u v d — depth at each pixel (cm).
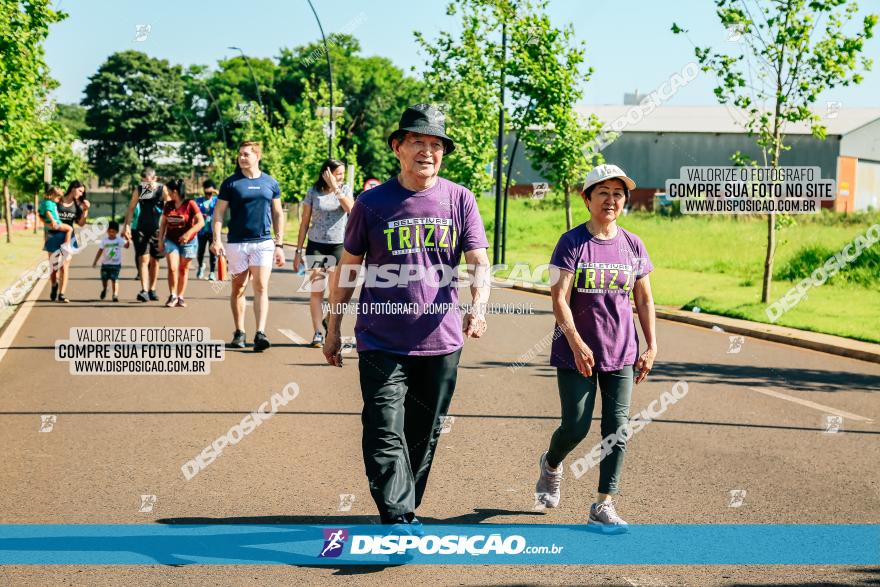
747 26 1575
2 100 1630
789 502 514
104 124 9294
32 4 1584
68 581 390
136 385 860
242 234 1050
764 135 1628
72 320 1329
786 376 991
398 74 8531
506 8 2305
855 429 715
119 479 549
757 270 2333
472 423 717
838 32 1538
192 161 9369
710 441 665
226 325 1293
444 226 441
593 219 474
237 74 9294
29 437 654
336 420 718
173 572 402
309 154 4647
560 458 495
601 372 471
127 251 4022
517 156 6309
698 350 1195
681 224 3650
